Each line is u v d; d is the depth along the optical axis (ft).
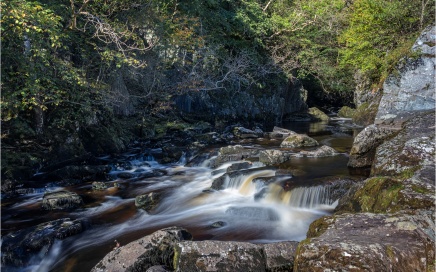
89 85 28.86
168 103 43.34
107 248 15.46
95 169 26.16
